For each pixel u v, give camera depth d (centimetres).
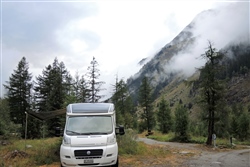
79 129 1127
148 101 6550
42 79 5184
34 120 3822
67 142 1062
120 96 4972
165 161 1540
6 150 1856
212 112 3091
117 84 4909
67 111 1226
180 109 4359
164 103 6675
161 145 2945
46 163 1476
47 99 4844
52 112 1845
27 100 4750
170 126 6450
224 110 3028
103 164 1037
